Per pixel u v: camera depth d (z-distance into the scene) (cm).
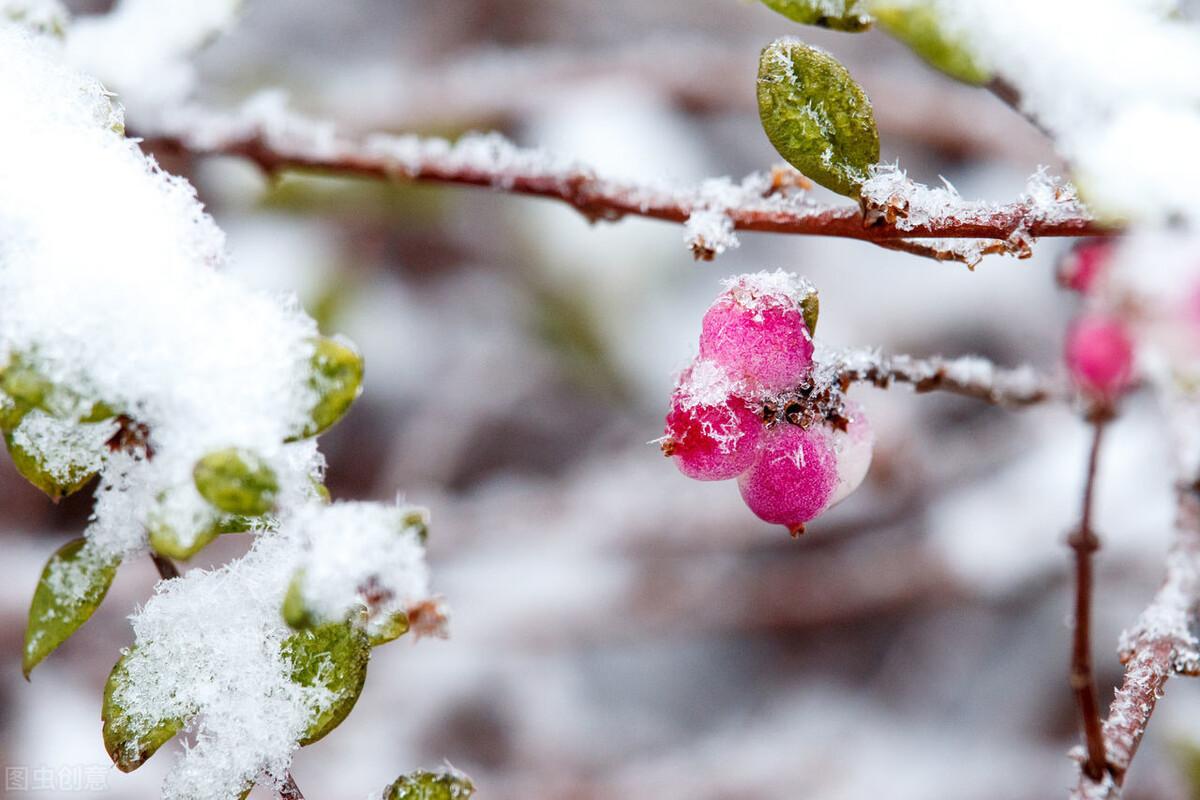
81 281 31
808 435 32
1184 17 31
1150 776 55
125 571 57
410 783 32
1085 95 31
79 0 51
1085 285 35
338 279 59
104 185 31
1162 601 34
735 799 63
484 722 64
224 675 32
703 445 32
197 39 38
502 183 36
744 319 32
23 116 32
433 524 63
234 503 31
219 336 31
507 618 63
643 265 64
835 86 32
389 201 57
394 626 32
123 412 31
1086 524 34
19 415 31
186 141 38
